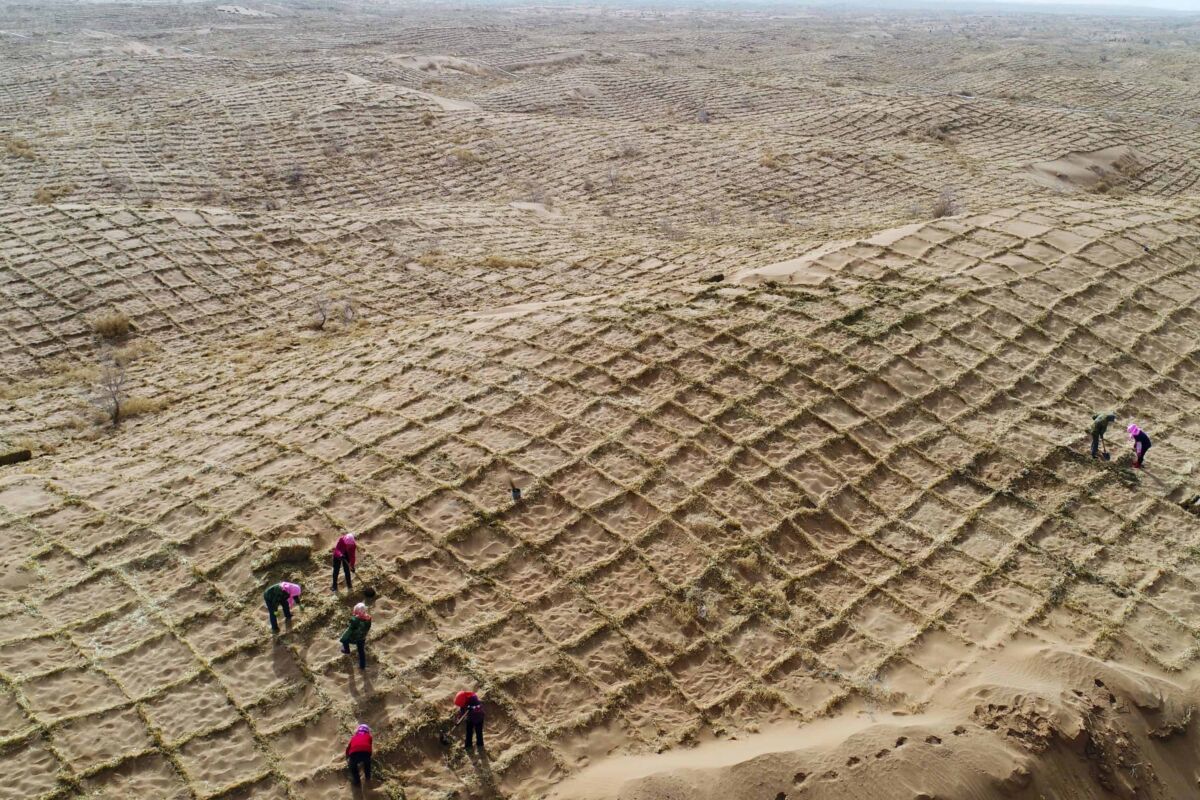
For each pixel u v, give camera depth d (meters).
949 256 26.11
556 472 17.17
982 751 11.63
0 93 60.81
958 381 20.33
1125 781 11.90
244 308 30.23
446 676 13.22
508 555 15.39
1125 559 15.95
